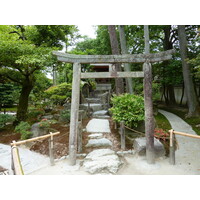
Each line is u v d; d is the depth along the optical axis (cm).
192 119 658
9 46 440
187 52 693
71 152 308
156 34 1016
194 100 702
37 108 760
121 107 418
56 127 536
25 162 339
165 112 889
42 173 288
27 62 458
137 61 306
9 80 628
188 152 371
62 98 769
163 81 888
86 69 1123
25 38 589
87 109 695
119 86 591
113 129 498
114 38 586
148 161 311
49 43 584
